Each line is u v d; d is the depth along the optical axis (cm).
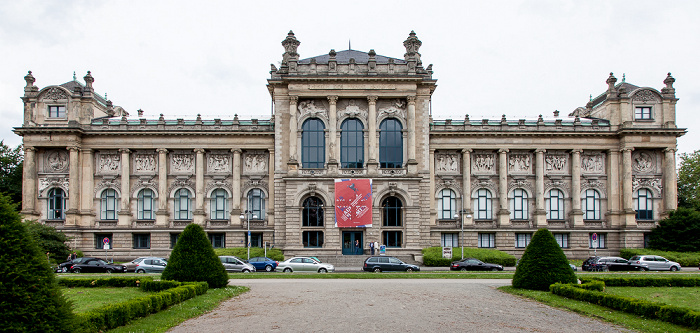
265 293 3759
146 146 8319
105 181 8319
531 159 8600
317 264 6228
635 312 2820
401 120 7919
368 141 7794
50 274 1880
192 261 3931
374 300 3334
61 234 7462
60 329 1831
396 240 7750
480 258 7212
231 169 8406
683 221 7875
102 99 9294
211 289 3856
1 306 1733
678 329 2497
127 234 8156
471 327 2536
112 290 3856
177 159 8431
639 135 8356
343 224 7519
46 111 8181
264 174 8394
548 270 3819
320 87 7819
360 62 8031
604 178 8569
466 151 8469
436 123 8719
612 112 8512
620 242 8369
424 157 7912
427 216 7806
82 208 8175
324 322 2628
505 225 8369
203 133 8306
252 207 8375
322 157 7906
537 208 8419
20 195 9438
